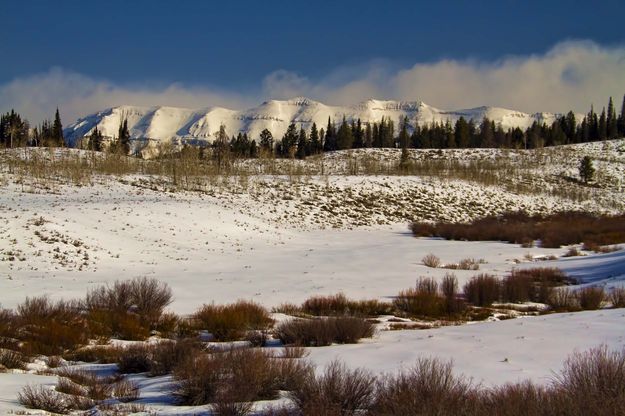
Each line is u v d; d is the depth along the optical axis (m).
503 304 22.48
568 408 6.21
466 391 7.41
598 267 30.88
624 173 93.81
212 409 7.88
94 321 16.62
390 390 7.28
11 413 7.65
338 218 54.66
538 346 11.91
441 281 26.88
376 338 14.66
